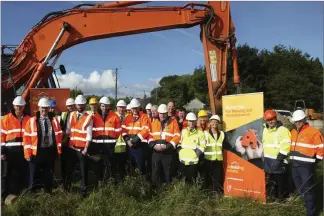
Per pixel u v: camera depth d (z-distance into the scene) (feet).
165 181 23.75
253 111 22.04
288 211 20.21
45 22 29.32
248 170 22.06
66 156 23.11
